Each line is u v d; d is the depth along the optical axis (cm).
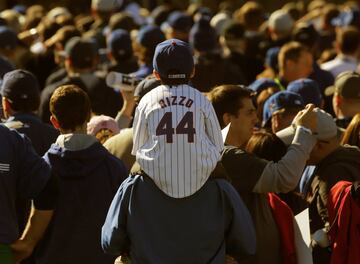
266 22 4400
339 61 3152
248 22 3872
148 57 2753
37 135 1816
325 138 1684
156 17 4444
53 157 1614
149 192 1428
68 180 1608
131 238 1434
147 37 2742
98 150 1625
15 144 1514
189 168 1405
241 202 1453
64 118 1627
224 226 1437
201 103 1430
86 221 1606
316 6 5325
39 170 1520
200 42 2873
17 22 3731
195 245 1423
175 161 1402
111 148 1775
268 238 1600
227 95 1683
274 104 1980
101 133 1903
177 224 1422
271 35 3584
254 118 1694
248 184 1599
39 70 3359
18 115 1820
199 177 1410
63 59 3150
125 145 1769
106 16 4144
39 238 1559
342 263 1555
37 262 1614
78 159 1612
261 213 1611
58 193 1544
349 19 4197
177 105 1421
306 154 1614
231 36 3306
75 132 1636
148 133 1427
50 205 1535
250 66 3319
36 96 1830
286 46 2647
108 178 1622
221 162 1606
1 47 3061
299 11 5334
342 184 1585
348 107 2053
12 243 1506
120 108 2555
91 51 2572
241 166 1603
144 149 1419
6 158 1498
